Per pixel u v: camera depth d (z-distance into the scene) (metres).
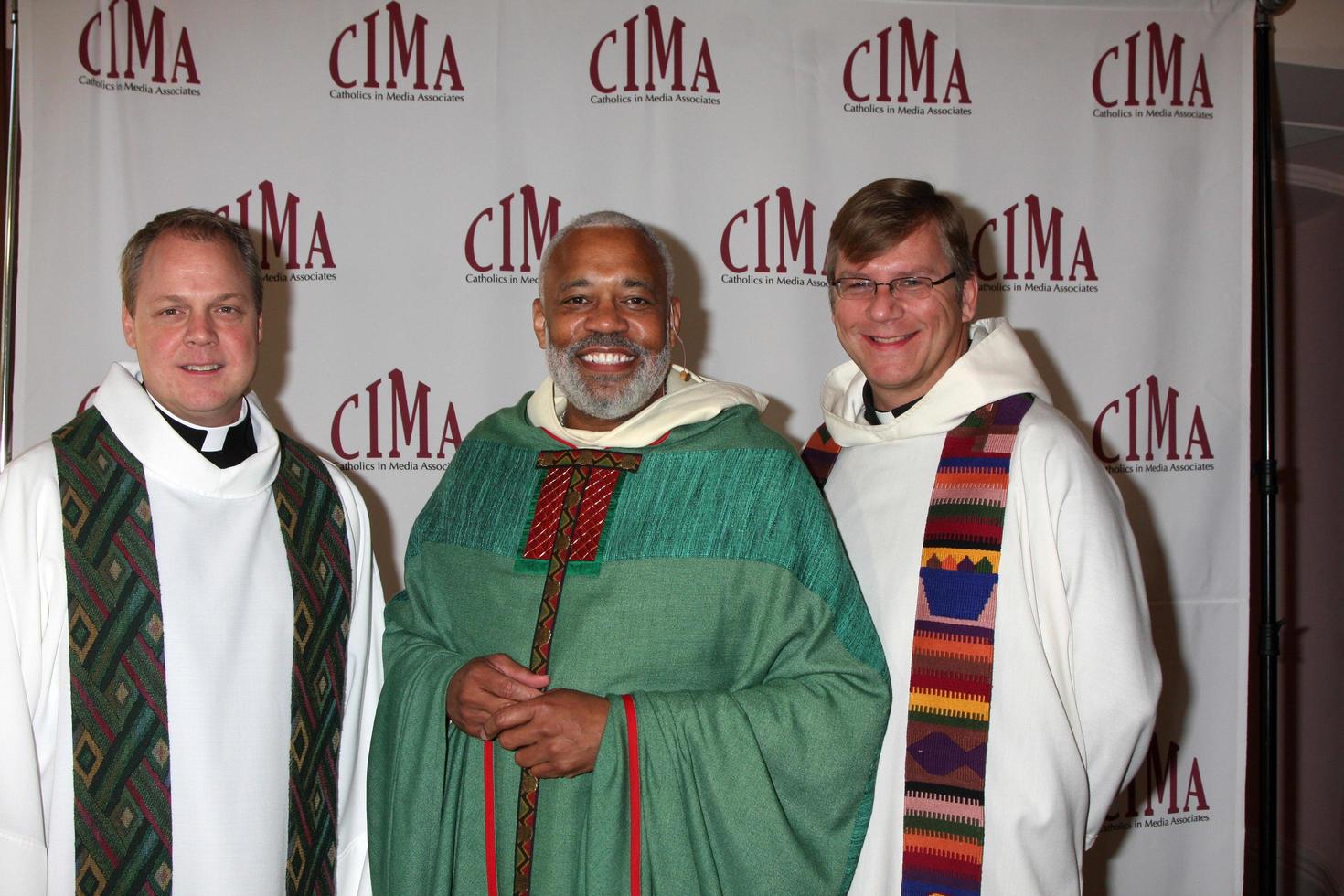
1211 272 2.88
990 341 1.86
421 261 2.76
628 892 1.58
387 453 2.76
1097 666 1.64
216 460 1.71
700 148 2.80
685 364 2.81
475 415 2.78
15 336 2.60
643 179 2.79
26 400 2.61
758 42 2.80
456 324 2.77
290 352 2.73
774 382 2.83
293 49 2.71
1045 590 1.70
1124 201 2.87
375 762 1.80
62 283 2.62
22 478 1.62
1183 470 2.88
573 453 1.77
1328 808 3.65
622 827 1.57
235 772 1.62
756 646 1.66
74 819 1.57
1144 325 2.87
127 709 1.59
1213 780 2.89
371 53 2.73
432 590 1.84
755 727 1.58
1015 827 1.64
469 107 2.76
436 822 1.68
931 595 1.76
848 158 2.82
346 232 2.74
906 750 1.73
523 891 1.63
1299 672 3.86
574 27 2.77
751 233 2.81
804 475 1.74
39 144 2.62
